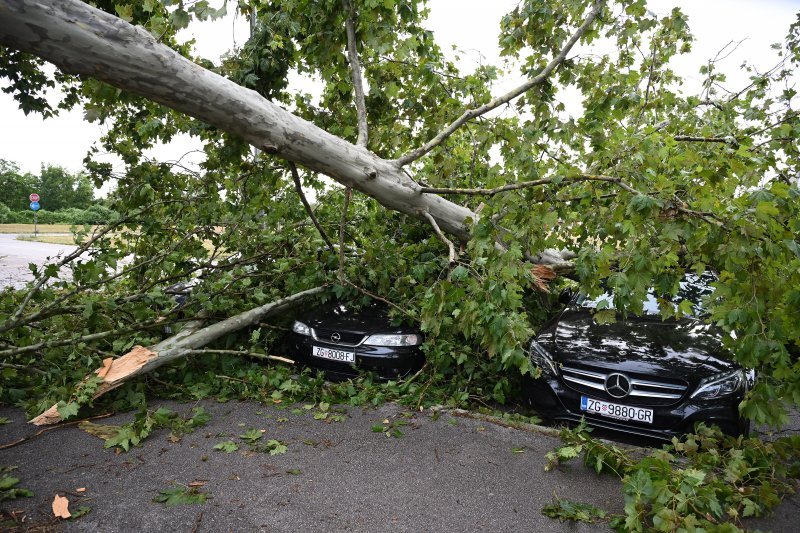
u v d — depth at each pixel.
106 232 4.86
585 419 3.75
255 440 3.55
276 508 2.68
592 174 3.40
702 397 3.43
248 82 4.40
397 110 5.46
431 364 4.78
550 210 3.21
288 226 5.62
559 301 5.36
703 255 2.72
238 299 5.24
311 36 4.57
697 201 2.72
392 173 4.04
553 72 4.36
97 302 4.18
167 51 2.94
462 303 3.18
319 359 4.87
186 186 5.54
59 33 2.57
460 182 5.47
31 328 4.48
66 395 3.75
